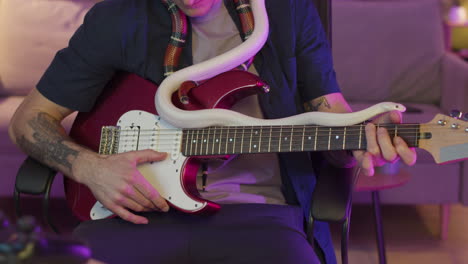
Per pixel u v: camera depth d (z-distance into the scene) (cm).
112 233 159
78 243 82
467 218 331
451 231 313
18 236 77
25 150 180
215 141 159
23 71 342
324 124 148
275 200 177
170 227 160
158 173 164
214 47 180
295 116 153
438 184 303
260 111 177
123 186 161
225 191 174
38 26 344
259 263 146
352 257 281
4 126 304
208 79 169
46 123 180
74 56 182
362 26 360
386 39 359
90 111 183
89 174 167
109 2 185
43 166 179
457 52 482
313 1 204
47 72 185
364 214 333
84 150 173
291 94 176
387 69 359
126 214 163
